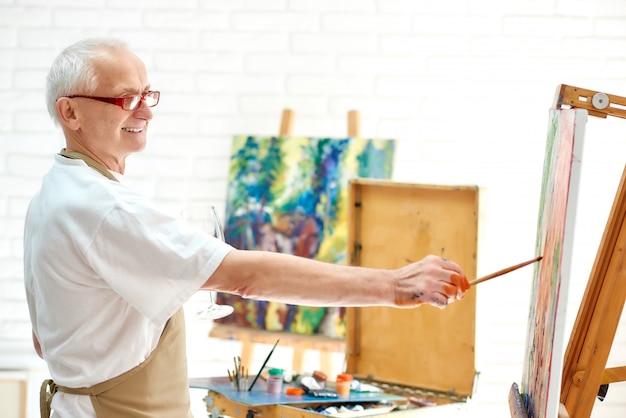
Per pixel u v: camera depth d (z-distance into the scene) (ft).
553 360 5.44
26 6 13.46
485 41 13.53
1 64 13.48
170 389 6.93
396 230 10.27
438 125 13.56
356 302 6.33
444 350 9.93
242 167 12.97
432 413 9.01
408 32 13.51
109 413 6.63
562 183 5.74
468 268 9.78
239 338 12.59
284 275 6.27
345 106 13.56
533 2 13.50
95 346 6.55
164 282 6.24
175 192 13.62
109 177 6.83
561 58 13.53
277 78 13.58
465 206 9.79
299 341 12.19
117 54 6.74
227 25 13.55
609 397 13.44
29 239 6.93
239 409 9.05
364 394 9.59
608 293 6.50
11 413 13.24
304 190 12.61
